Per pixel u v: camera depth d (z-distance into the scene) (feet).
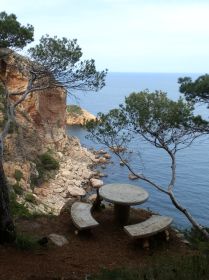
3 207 40.63
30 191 132.36
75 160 197.26
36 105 169.78
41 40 48.52
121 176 184.96
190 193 163.32
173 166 48.03
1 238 41.01
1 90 136.05
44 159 166.61
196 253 43.55
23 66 58.44
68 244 45.68
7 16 46.75
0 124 137.39
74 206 53.78
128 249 45.96
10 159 135.74
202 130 45.57
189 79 45.03
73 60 48.73
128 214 52.95
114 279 32.86
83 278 36.09
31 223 50.75
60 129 196.75
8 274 35.32
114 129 47.39
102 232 50.47
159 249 46.16
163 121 45.50
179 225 127.54
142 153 226.79
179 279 30.48
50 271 37.50
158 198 155.22
